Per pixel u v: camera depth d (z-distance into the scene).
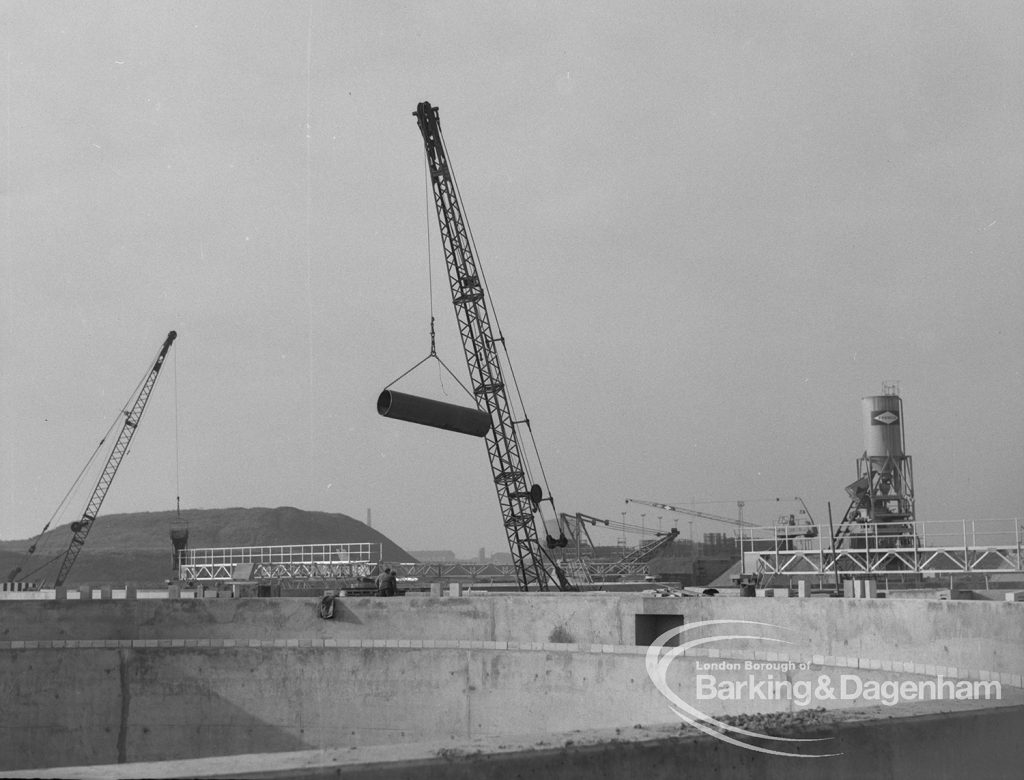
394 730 40.09
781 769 10.27
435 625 40.19
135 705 42.91
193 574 80.00
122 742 42.69
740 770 9.98
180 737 42.53
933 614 24.84
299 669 41.97
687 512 93.62
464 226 62.25
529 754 8.96
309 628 42.19
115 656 43.28
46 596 51.19
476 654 39.00
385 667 40.72
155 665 43.16
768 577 51.16
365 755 8.49
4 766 42.06
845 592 37.50
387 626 41.06
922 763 11.10
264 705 42.00
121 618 43.62
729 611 32.19
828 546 50.78
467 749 8.88
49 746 42.50
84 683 43.06
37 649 43.00
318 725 41.31
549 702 36.94
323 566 75.69
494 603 39.00
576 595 37.22
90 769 7.85
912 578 48.25
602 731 9.90
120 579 166.50
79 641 43.31
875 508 54.69
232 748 42.03
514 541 61.97
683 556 94.38
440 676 39.66
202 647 43.03
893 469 54.66
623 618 35.62
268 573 76.75
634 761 9.48
